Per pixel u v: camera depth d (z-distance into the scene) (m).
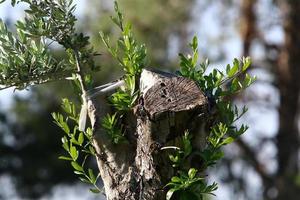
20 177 28.47
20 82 5.95
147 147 5.53
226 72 5.94
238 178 22.50
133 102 5.67
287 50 20.59
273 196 21.50
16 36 6.10
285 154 21.30
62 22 5.93
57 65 5.98
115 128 5.70
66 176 28.33
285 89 20.84
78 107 6.38
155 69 5.81
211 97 5.83
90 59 6.04
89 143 5.83
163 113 5.45
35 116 26.36
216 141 5.68
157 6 19.41
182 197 5.63
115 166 5.70
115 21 5.90
